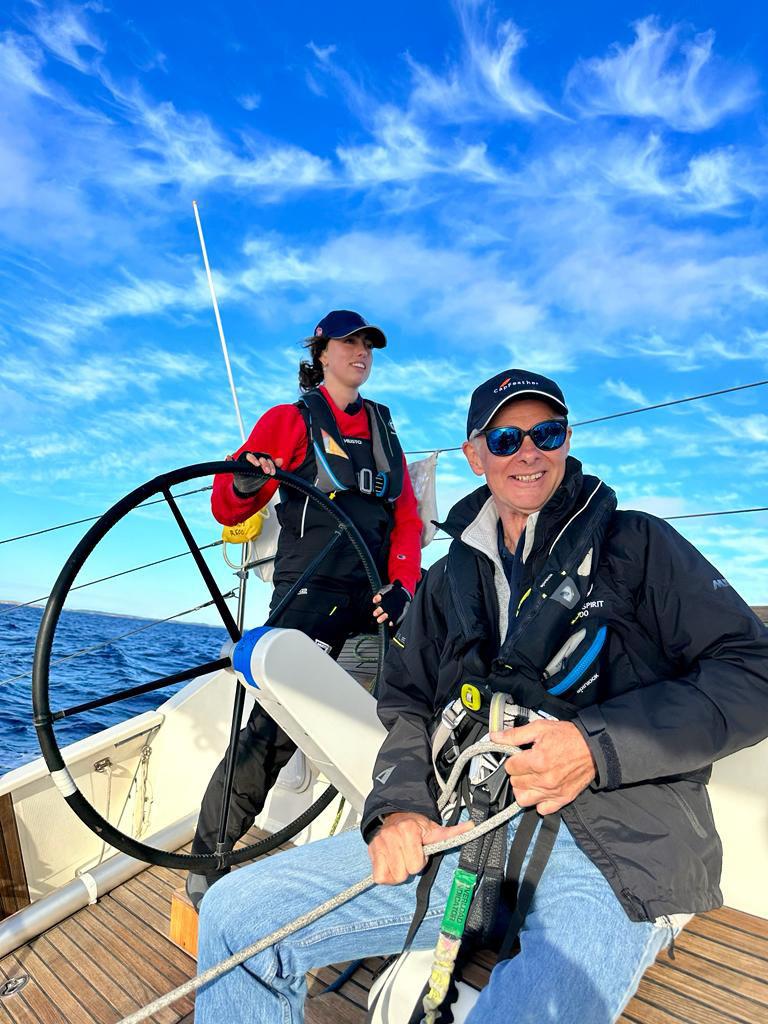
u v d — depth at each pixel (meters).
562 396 1.22
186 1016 1.56
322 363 2.15
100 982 1.68
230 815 1.77
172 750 2.47
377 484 1.99
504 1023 0.85
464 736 1.20
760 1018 1.17
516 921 1.00
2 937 1.80
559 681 1.08
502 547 1.29
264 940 1.01
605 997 0.90
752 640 1.01
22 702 15.80
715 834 1.04
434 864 1.08
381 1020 1.13
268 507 2.29
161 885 2.05
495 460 1.22
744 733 0.97
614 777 0.96
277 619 1.80
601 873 1.01
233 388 2.59
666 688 1.00
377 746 1.52
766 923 1.36
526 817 1.08
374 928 1.08
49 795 2.17
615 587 1.10
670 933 1.03
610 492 1.17
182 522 1.58
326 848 1.20
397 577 2.06
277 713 1.51
